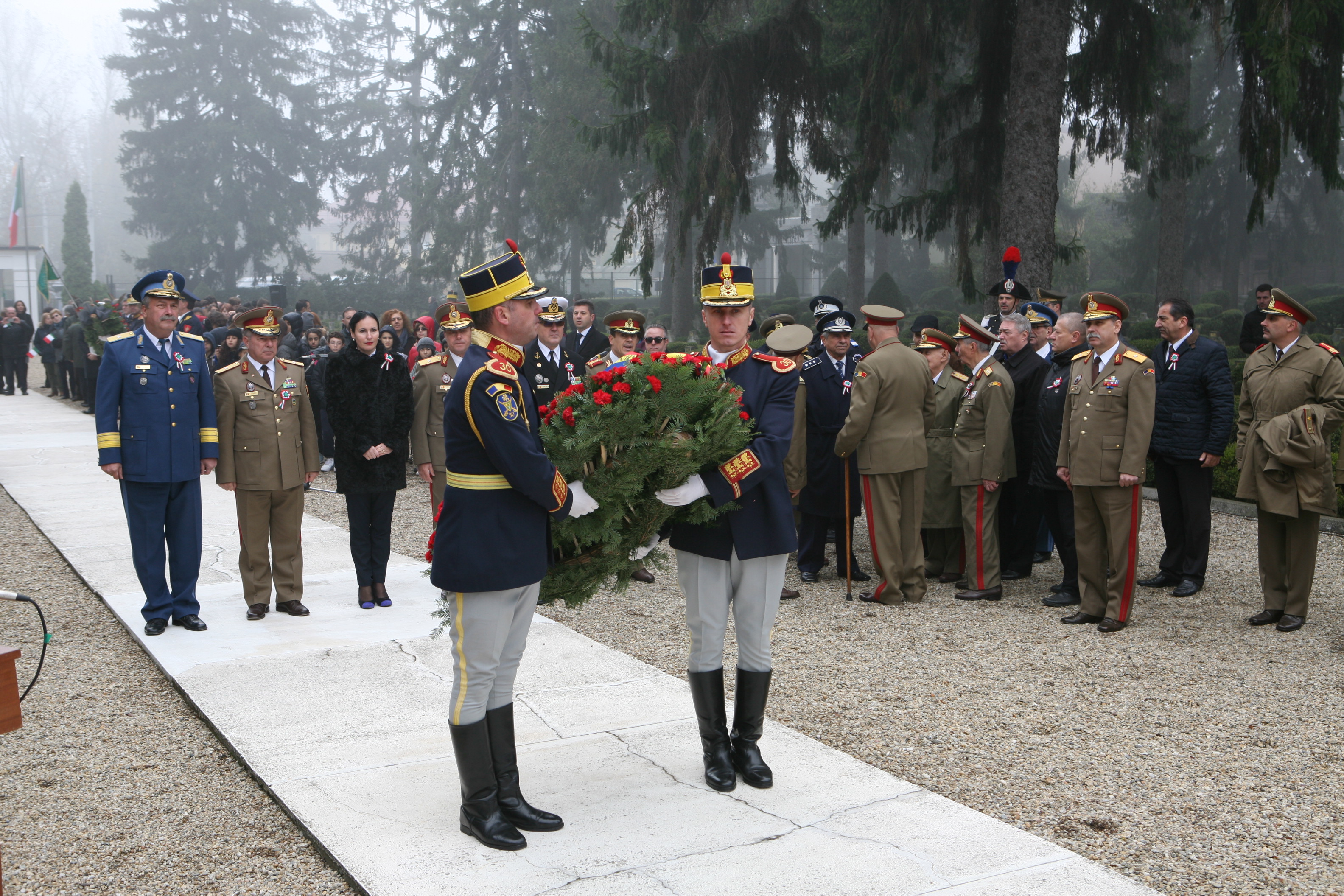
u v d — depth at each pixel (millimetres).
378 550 6805
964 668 5559
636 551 3797
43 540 9195
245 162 52031
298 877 3305
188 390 6086
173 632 6133
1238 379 12328
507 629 3434
